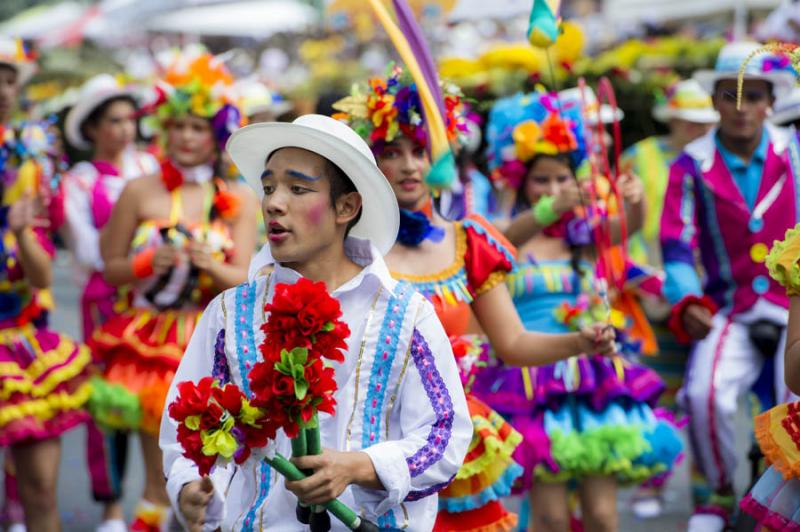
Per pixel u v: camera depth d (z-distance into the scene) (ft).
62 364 40.65
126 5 146.92
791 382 24.93
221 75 42.86
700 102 59.98
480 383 38.17
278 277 23.77
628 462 36.68
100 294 51.29
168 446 24.04
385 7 27.81
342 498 22.98
